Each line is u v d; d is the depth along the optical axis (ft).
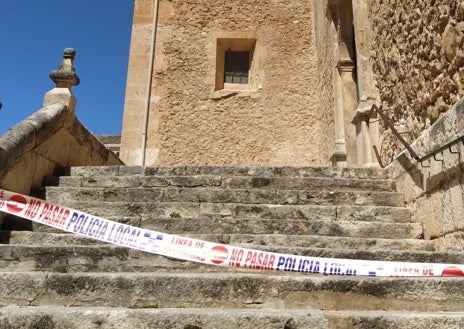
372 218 14.39
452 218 11.87
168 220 13.37
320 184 16.33
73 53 20.40
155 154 32.68
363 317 7.70
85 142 20.81
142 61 34.71
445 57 12.78
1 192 12.35
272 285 9.03
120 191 15.46
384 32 18.95
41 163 16.61
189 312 7.83
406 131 16.22
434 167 13.06
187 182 16.66
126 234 11.03
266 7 36.27
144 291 9.02
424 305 8.81
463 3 11.46
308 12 36.24
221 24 35.86
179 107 33.78
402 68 16.58
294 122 33.40
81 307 8.65
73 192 15.42
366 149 20.34
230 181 16.56
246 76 36.45
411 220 14.49
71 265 10.97
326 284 9.01
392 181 16.42
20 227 13.38
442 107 13.17
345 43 27.68
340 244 12.51
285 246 11.76
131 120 33.22
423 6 14.37
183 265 11.09
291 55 35.09
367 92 21.04
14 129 15.33
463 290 8.87
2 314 7.66
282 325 7.63
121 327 7.66
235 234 12.85
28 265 10.94
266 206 14.46
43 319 7.66
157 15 35.91
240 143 32.99
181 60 34.91
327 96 30.27
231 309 8.48
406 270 9.48
